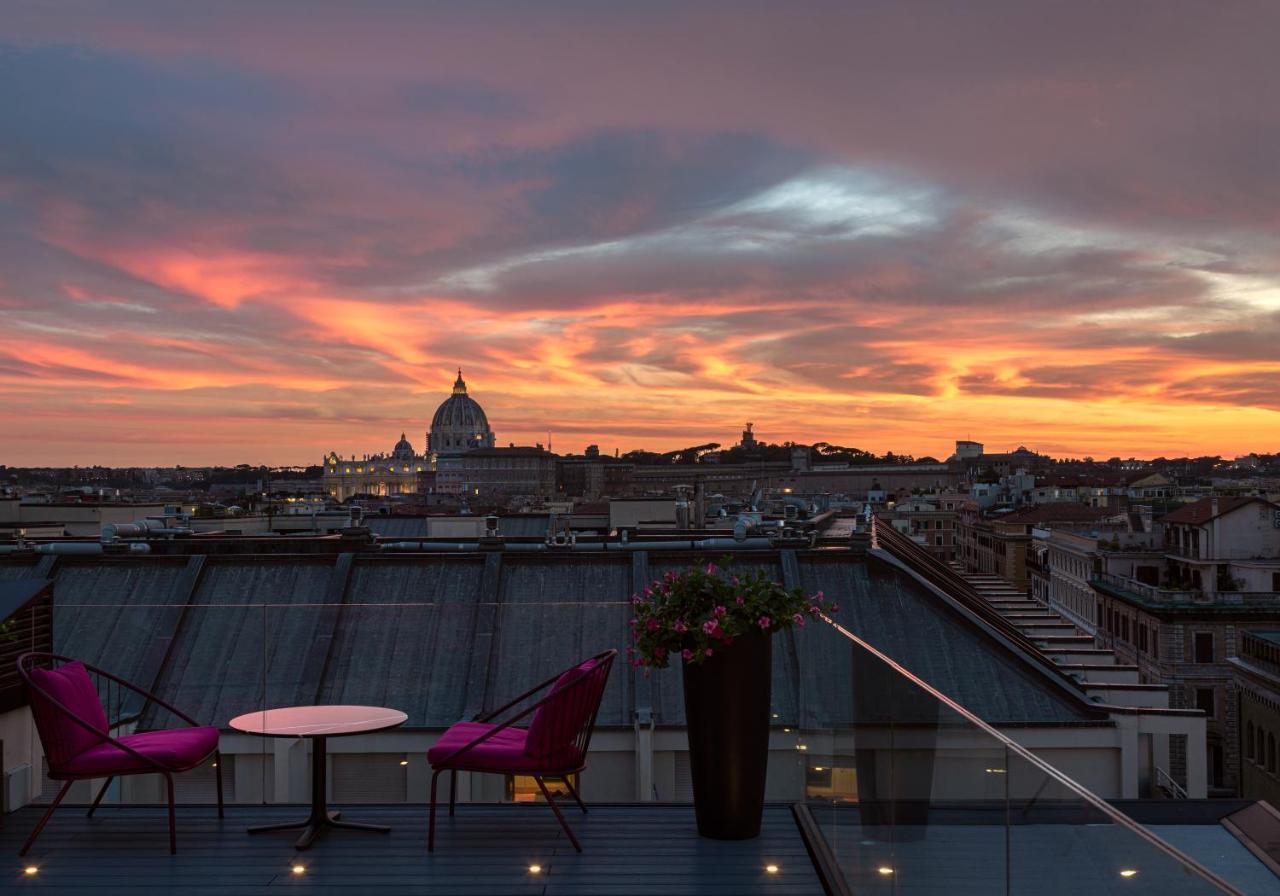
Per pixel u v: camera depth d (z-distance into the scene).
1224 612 55.44
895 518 136.00
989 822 3.88
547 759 6.97
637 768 9.69
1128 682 20.78
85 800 8.06
